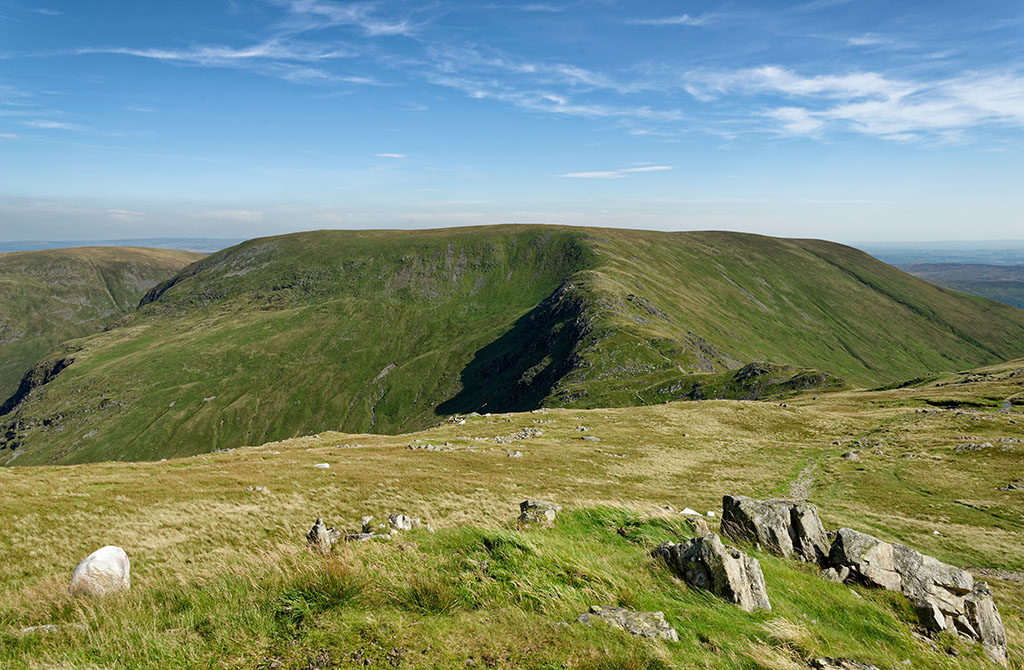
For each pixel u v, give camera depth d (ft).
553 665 21.74
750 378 494.18
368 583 27.35
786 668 24.63
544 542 36.27
